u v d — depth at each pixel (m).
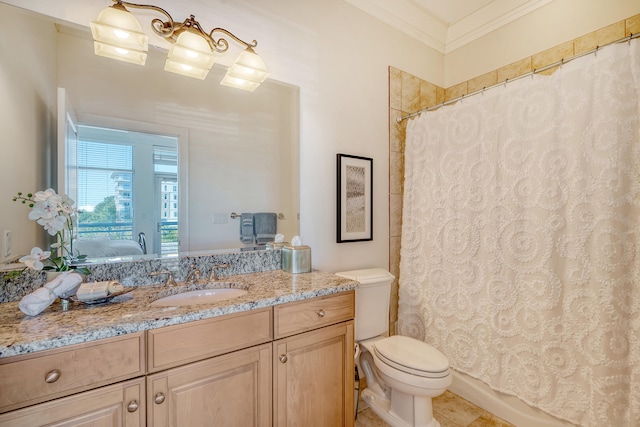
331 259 1.87
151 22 1.28
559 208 1.39
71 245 1.21
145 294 1.17
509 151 1.56
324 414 1.29
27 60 1.12
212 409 1.00
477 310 1.70
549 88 1.42
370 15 2.04
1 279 1.04
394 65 2.18
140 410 0.88
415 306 2.03
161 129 1.41
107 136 1.29
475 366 1.72
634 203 1.20
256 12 1.56
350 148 1.94
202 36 1.33
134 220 1.34
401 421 1.52
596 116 1.28
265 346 1.11
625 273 1.22
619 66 1.23
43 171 1.16
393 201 2.18
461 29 2.36
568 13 1.82
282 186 1.72
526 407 1.52
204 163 1.52
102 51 1.24
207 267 1.45
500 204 1.60
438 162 1.89
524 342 1.51
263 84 1.67
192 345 0.96
